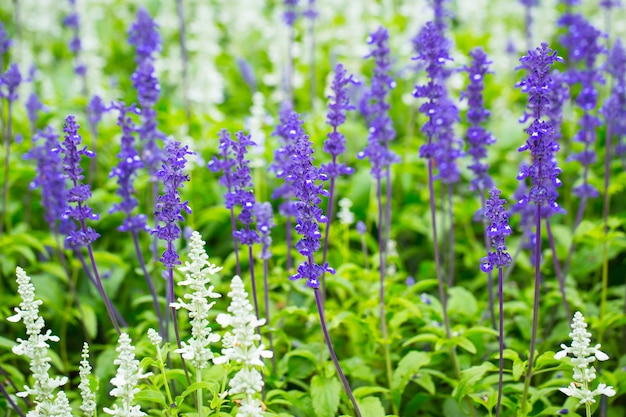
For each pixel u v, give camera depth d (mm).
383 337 1168
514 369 1061
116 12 2375
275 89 1951
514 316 1263
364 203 1445
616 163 1380
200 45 1884
